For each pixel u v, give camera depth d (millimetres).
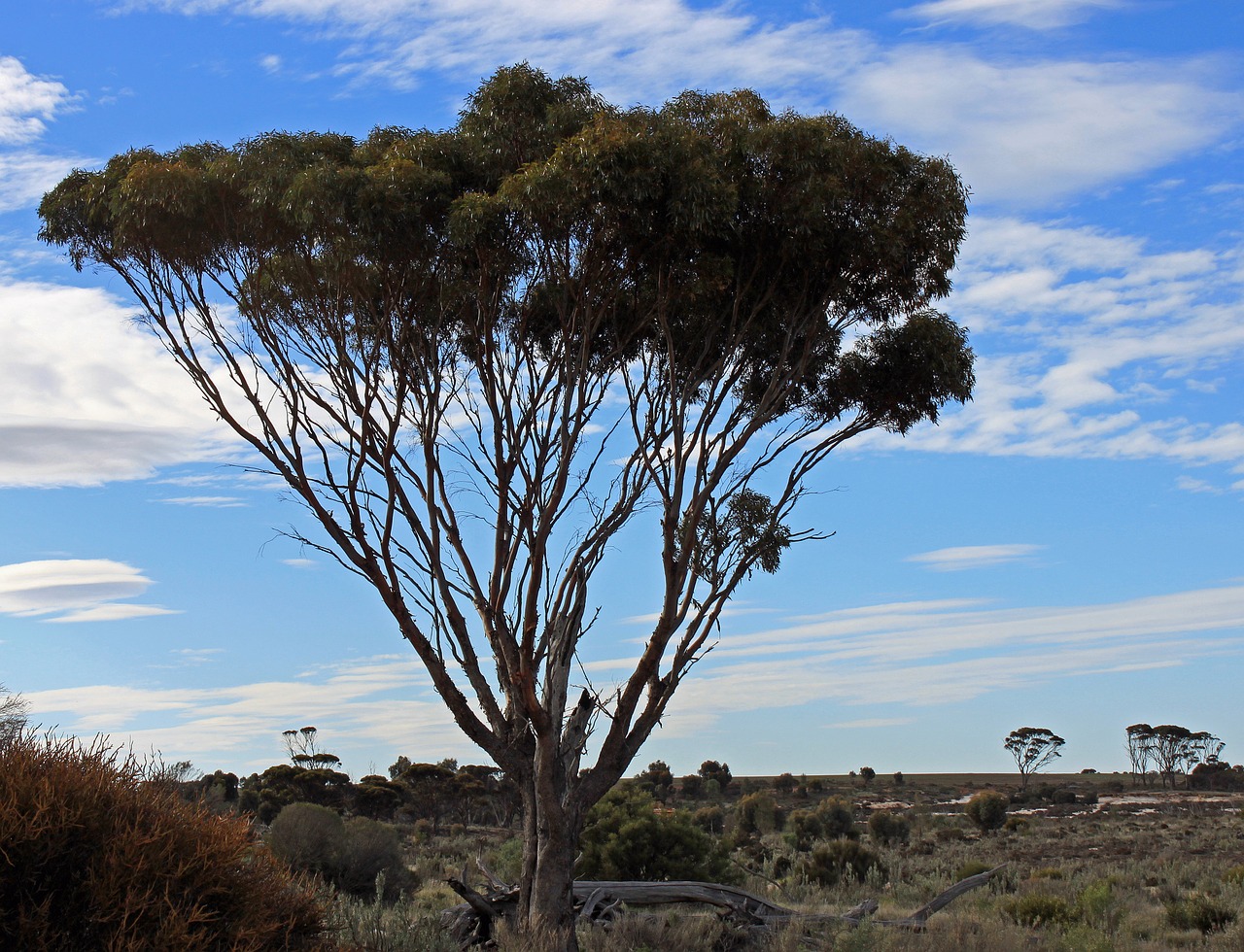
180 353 12516
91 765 6801
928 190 13219
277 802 52188
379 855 22656
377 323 12641
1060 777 131125
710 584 13789
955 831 54094
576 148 11414
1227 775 106062
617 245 12227
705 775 96500
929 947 13211
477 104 13070
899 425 15547
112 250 12867
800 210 12273
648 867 22203
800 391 15234
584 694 13430
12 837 6074
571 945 11984
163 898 6301
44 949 5910
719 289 12492
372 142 13281
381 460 12461
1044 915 19125
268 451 12352
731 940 14406
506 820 58375
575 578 13719
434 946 10516
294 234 12336
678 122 12117
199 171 12070
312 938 7383
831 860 29969
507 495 13195
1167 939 17266
